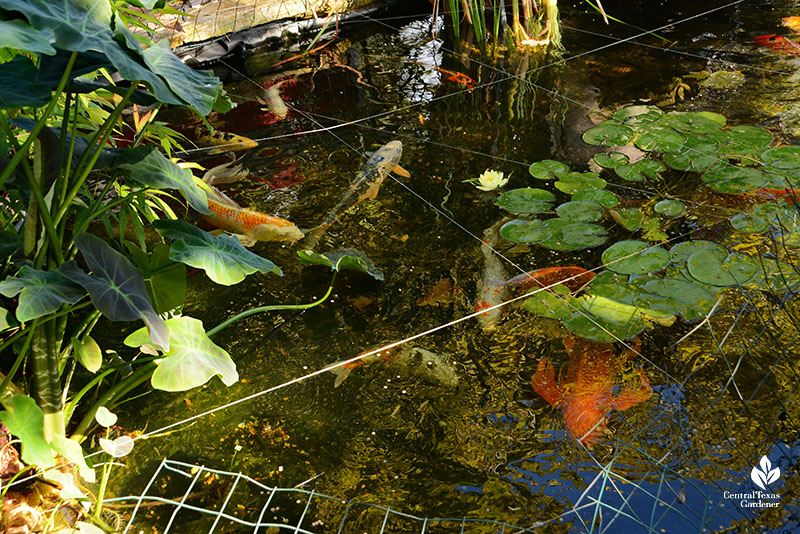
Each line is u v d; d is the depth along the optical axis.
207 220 2.92
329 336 2.39
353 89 4.02
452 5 4.51
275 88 4.08
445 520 1.75
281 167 3.28
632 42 4.38
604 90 3.84
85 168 1.80
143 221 2.91
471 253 2.72
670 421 2.00
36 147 1.65
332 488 1.86
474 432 2.01
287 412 2.11
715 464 1.86
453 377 2.20
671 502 1.76
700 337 2.29
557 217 2.87
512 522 1.73
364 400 2.14
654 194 2.99
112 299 1.58
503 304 2.47
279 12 4.63
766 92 3.70
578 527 1.71
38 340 1.68
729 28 4.47
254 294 2.59
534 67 4.16
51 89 1.58
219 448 2.00
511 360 2.25
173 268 1.93
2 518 1.71
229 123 3.69
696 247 2.65
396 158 3.24
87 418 1.97
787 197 2.88
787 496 1.76
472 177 3.17
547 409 2.07
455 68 4.21
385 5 5.00
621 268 2.58
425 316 2.45
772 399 2.05
